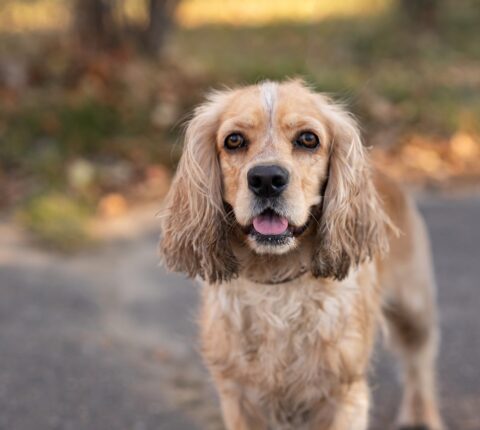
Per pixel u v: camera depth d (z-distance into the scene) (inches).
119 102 313.0
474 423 156.9
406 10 482.0
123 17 352.5
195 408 158.1
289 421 130.1
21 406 156.9
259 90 123.3
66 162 283.7
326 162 123.6
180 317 196.2
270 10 547.5
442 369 175.0
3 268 217.5
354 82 355.3
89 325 190.4
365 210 127.4
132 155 291.3
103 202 262.4
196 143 125.9
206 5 570.6
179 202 128.1
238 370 126.5
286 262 123.9
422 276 159.3
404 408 160.6
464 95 368.2
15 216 253.1
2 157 284.2
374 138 313.0
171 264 130.0
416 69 413.1
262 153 116.8
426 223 253.3
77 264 224.5
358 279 130.4
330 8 531.2
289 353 124.9
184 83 331.9
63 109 304.7
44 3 374.3
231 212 124.9
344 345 125.0
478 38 472.1
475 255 230.4
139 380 167.6
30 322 189.9
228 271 125.3
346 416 126.3
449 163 301.1
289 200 115.0
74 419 153.2
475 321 193.6
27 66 326.6
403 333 160.7
